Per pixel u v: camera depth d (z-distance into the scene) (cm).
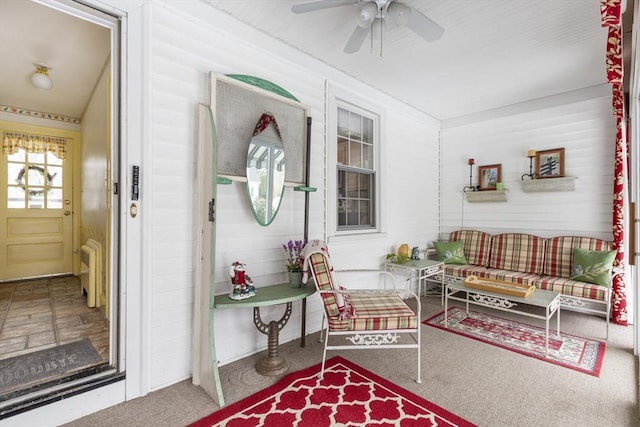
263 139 259
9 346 244
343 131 363
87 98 408
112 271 201
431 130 492
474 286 308
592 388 211
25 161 459
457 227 494
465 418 179
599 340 290
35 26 259
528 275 376
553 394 204
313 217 315
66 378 185
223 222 245
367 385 212
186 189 224
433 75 350
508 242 421
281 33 270
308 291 244
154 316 209
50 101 423
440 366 240
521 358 254
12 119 444
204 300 211
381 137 397
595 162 373
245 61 258
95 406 185
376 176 398
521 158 430
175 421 176
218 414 182
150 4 206
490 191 447
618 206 340
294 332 296
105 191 293
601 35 269
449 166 501
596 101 372
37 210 468
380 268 397
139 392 201
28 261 463
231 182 241
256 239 266
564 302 330
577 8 233
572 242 374
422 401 194
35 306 341
